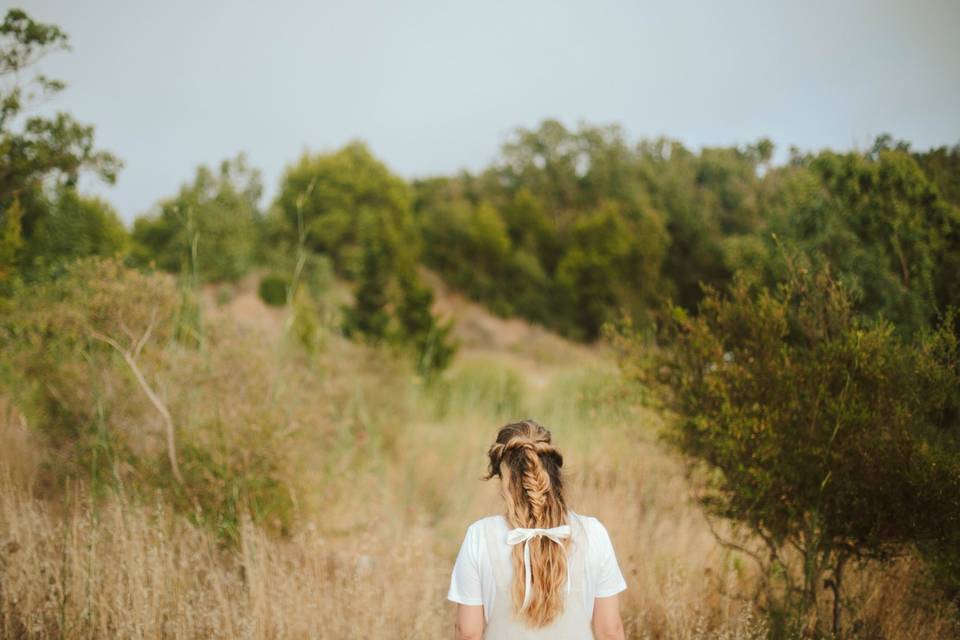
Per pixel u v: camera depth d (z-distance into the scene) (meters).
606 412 5.83
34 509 4.09
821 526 3.38
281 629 3.27
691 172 39.84
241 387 5.09
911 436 3.19
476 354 33.59
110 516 4.10
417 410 9.55
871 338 3.39
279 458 4.68
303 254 6.33
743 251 4.84
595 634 2.23
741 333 3.86
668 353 4.12
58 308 4.98
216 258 32.50
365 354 9.46
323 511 5.18
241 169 47.59
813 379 3.45
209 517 4.33
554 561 2.12
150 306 5.12
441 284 50.84
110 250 7.80
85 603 3.35
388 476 6.91
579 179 69.62
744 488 3.45
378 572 4.11
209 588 3.73
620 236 39.09
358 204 51.06
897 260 4.41
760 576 3.92
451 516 6.40
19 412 5.32
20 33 5.16
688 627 3.42
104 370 5.10
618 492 5.32
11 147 5.54
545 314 43.03
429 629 3.54
